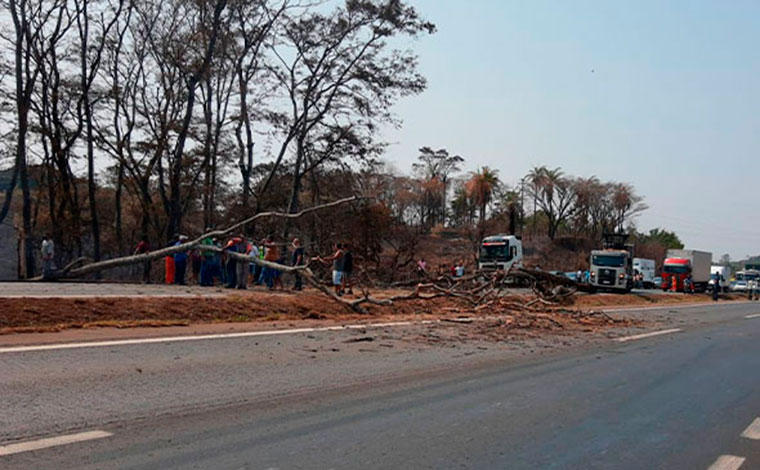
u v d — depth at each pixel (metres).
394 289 26.86
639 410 8.48
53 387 7.81
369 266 33.59
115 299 14.05
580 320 20.52
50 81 35.84
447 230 72.69
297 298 17.94
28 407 6.95
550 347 14.26
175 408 7.33
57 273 21.55
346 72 37.06
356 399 8.30
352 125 38.12
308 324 15.16
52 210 37.50
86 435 6.19
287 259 30.45
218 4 34.44
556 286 28.67
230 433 6.53
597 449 6.61
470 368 10.99
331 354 11.41
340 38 36.53
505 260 45.03
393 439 6.61
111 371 8.82
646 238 116.75
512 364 11.67
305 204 42.25
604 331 18.27
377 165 39.69
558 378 10.50
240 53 37.22
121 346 10.57
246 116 37.91
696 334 19.20
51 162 37.38
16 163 34.62
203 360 10.00
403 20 36.22
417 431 6.95
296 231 36.97
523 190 86.50
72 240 38.62
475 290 21.84
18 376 8.21
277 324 14.82
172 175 36.59
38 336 11.09
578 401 8.86
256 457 5.82
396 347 12.72
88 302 13.48
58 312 12.68
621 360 12.85
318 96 37.44
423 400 8.42
